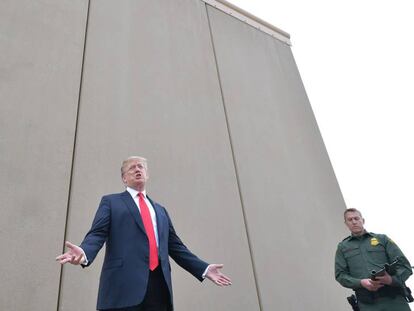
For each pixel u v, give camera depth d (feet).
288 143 14.57
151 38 12.73
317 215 13.33
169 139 11.03
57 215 8.14
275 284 10.64
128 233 5.55
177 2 14.73
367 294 7.72
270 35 18.24
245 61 15.66
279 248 11.46
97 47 11.09
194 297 9.07
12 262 7.24
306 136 15.62
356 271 8.16
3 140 8.29
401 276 7.52
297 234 12.25
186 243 9.66
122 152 9.84
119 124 10.23
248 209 11.55
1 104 8.67
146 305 5.09
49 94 9.45
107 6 12.19
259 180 12.51
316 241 12.59
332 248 12.88
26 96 9.09
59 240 7.91
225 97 13.65
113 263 5.24
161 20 13.53
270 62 16.90
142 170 6.66
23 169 8.22
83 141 9.36
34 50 9.80
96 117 9.93
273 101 15.40
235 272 10.09
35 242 7.63
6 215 7.59
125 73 11.27
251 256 10.70
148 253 5.41
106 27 11.71
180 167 10.78
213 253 10.00
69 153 9.00
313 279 11.64
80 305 7.55
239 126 13.32
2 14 9.79
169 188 10.19
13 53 9.44
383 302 7.46
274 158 13.58
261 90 15.28
